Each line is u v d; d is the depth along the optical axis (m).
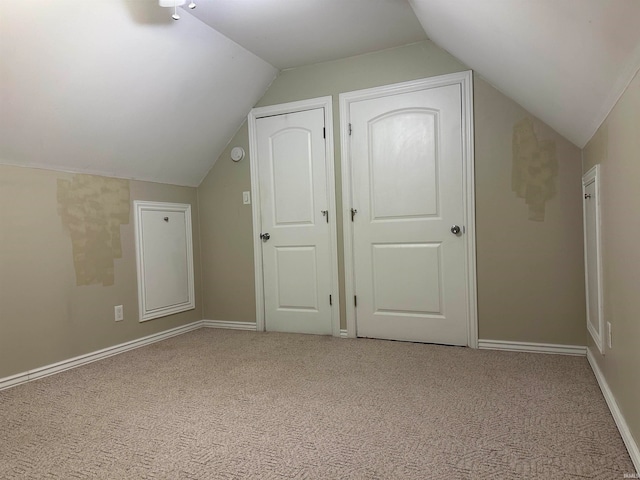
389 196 3.04
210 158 3.56
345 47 2.95
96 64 2.25
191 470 1.43
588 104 1.76
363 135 3.10
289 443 1.60
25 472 1.43
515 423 1.71
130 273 3.04
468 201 2.81
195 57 2.70
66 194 2.61
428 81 2.89
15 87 2.03
